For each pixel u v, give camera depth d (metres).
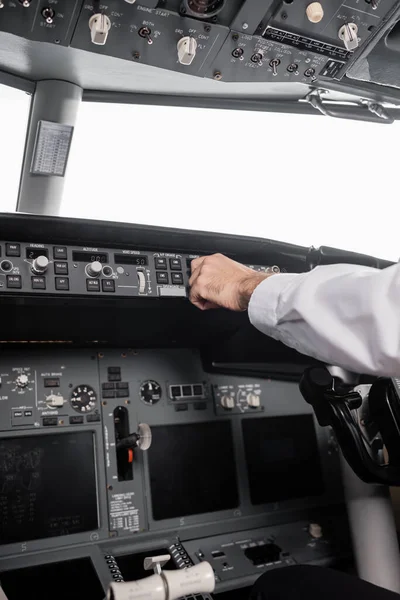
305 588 1.13
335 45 2.06
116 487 1.65
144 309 1.50
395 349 0.88
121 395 1.73
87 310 1.45
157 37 1.85
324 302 0.98
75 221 1.34
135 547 1.61
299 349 1.09
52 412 1.63
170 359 1.84
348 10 1.89
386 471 1.40
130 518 1.64
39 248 1.35
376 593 1.05
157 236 1.45
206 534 1.71
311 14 1.85
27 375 1.63
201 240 1.50
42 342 1.68
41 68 2.51
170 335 1.77
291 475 1.89
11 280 1.29
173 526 1.68
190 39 1.84
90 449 1.66
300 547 1.75
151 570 1.59
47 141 2.71
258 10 1.80
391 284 0.90
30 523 1.53
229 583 1.58
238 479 1.81
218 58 2.00
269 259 1.68
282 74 2.19
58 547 1.54
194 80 2.72
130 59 1.95
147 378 1.79
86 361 1.72
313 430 1.98
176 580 1.08
